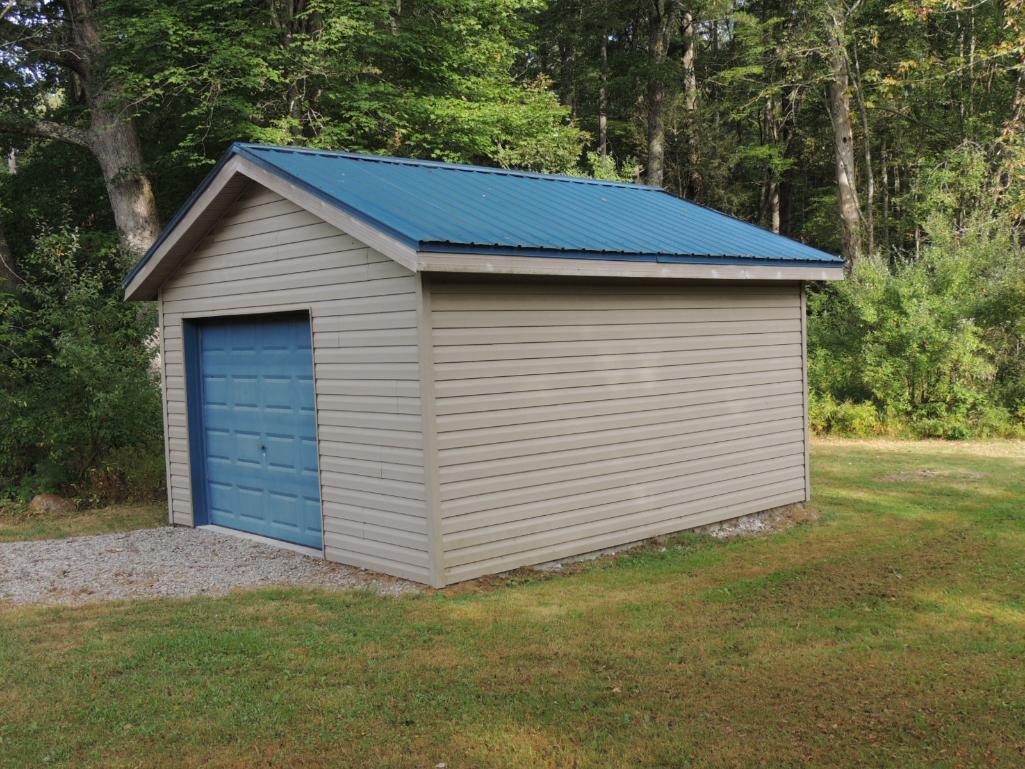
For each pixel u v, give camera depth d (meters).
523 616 6.61
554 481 8.20
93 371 11.44
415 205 8.01
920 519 10.16
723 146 31.27
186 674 5.52
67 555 9.01
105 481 12.23
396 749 4.49
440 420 7.34
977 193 21.02
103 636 6.29
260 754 4.46
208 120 18.48
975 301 17.30
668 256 8.49
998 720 4.70
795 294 10.77
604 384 8.61
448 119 20.80
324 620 6.59
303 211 8.38
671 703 4.97
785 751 4.40
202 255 9.81
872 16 26.62
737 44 33.47
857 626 6.28
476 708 4.95
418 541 7.45
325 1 19.34
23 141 23.03
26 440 11.72
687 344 9.42
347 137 19.41
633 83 31.94
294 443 9.16
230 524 10.17
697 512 9.59
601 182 11.52
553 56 34.03
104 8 18.05
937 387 17.17
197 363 10.45
